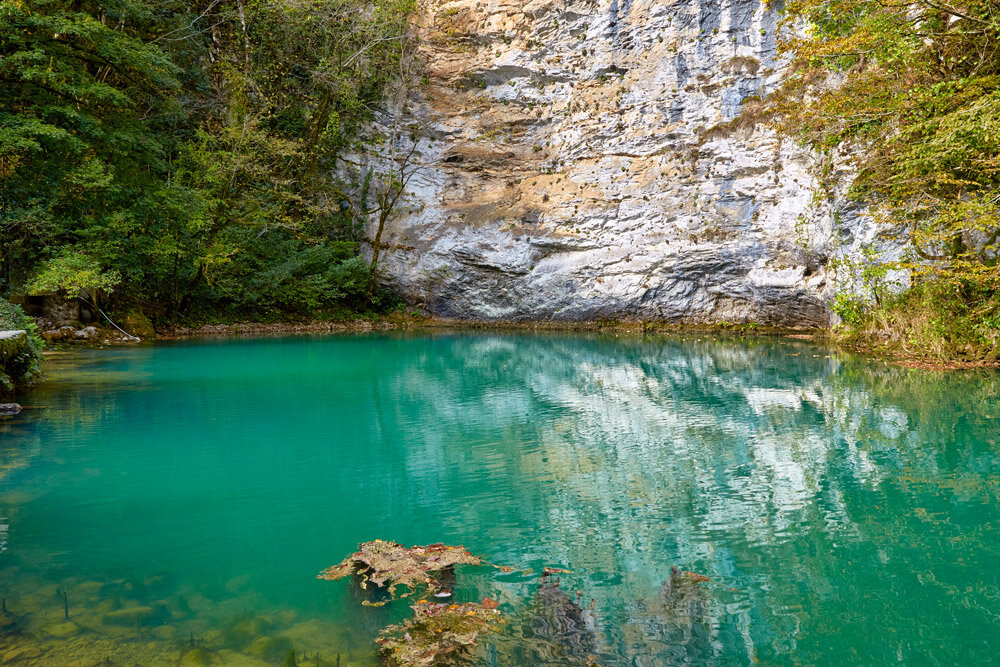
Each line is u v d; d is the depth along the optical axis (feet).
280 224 61.87
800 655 8.13
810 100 42.80
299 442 19.01
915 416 21.61
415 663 7.86
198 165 56.39
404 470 16.28
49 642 8.24
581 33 67.41
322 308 68.49
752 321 55.88
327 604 9.39
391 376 32.32
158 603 9.38
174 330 55.11
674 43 60.85
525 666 7.79
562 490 14.75
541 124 70.44
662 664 7.88
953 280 31.35
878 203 38.04
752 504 13.71
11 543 11.57
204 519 12.84
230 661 7.84
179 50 61.98
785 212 53.21
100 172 43.21
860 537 11.87
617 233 62.80
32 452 17.56
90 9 48.49
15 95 42.27
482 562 10.88
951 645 8.36
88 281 41.04
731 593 9.80
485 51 72.49
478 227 68.80
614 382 30.58
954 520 12.64
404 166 72.02
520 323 67.67
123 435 19.49
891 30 31.12
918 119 32.24
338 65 68.39
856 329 42.91
